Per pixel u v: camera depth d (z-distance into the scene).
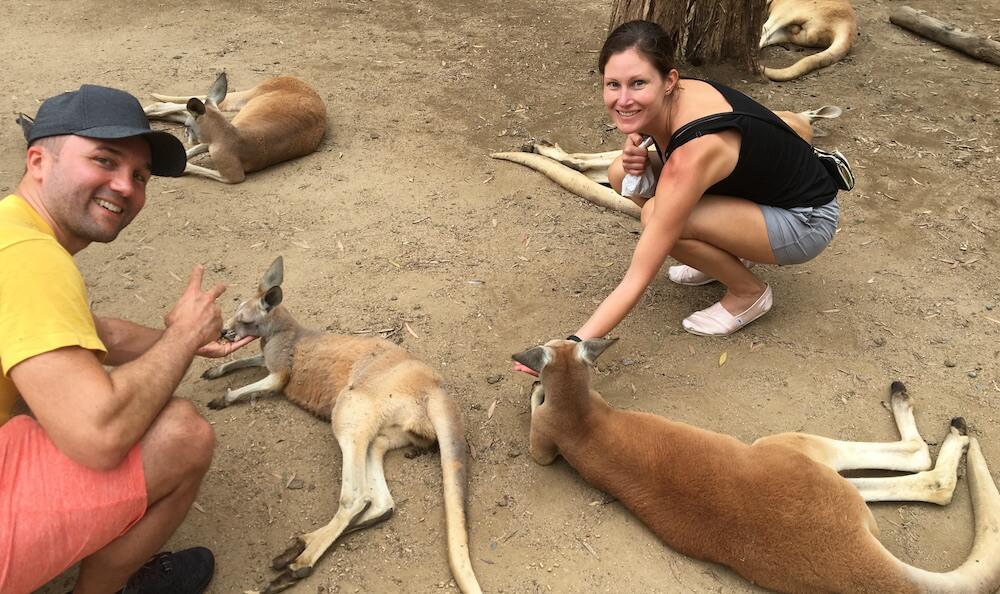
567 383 2.93
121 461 2.15
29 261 2.04
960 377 3.71
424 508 3.03
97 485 2.12
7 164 5.20
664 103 3.29
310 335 3.63
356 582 2.74
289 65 6.88
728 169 3.27
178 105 5.89
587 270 4.46
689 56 6.73
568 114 6.17
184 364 2.25
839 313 4.12
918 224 4.86
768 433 3.38
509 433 3.39
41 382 1.98
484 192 5.21
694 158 3.16
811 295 4.25
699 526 2.73
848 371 3.73
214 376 3.70
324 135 5.86
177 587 2.58
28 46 7.07
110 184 2.27
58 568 2.13
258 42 7.32
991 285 4.34
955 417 3.40
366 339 3.54
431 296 4.21
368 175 5.37
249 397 3.55
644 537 2.93
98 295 4.13
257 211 4.95
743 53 6.67
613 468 2.91
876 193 5.17
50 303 2.01
